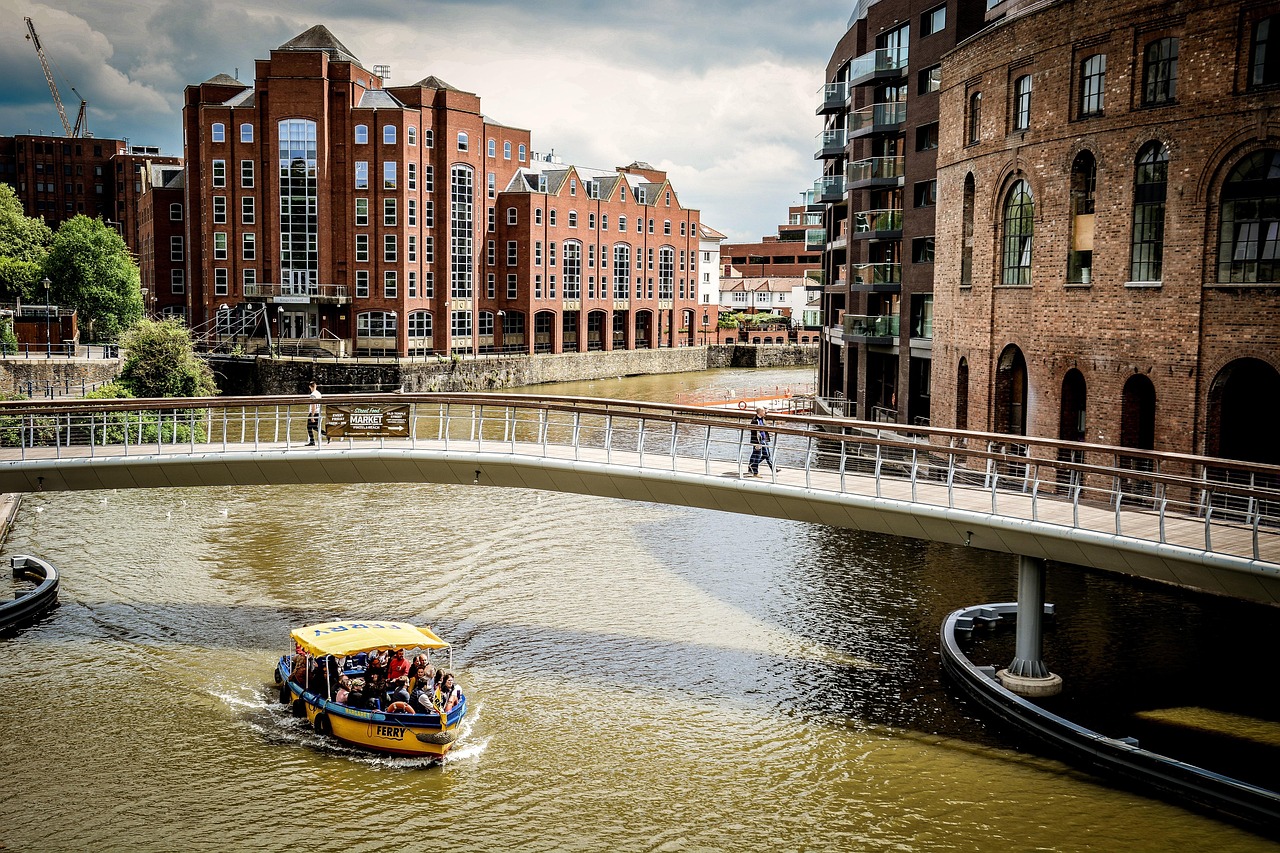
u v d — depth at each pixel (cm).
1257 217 2808
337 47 9100
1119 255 3186
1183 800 1948
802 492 2408
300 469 2725
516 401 2744
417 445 2798
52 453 2712
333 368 8288
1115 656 2605
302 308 8975
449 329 9238
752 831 1864
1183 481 1978
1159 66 3070
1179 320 2983
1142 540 2031
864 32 6253
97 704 2336
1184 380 2978
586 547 3694
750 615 2959
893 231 5478
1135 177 3127
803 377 10700
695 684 2480
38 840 1803
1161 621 2869
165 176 10731
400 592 3131
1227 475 2923
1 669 2512
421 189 8988
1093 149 3269
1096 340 3288
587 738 2206
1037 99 3528
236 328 8956
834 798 1973
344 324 8950
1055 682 2377
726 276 16438
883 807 1942
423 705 2144
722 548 3700
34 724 2233
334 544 3684
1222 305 2872
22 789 1969
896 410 5497
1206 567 1941
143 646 2672
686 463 2700
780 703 2381
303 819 1886
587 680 2497
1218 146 2855
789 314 15362
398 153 8769
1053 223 3466
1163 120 3012
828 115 7306
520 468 2684
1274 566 1848
